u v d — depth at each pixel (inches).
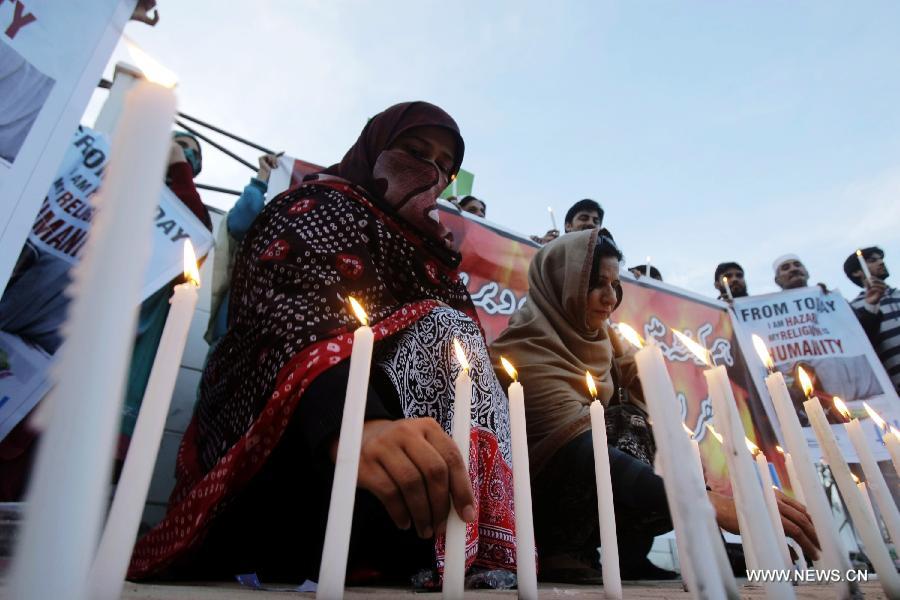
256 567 58.0
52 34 69.3
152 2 78.3
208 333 106.3
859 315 199.6
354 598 36.6
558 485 82.7
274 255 60.7
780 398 38.0
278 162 122.0
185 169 109.3
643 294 170.6
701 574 22.5
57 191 90.7
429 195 83.1
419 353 60.5
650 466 78.2
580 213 175.8
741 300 199.3
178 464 68.2
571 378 95.2
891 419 173.9
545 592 49.6
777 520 56.1
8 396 78.4
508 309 139.5
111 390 12.1
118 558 24.2
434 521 37.7
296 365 48.8
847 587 33.5
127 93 13.2
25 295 83.7
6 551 19.7
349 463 32.9
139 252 12.5
